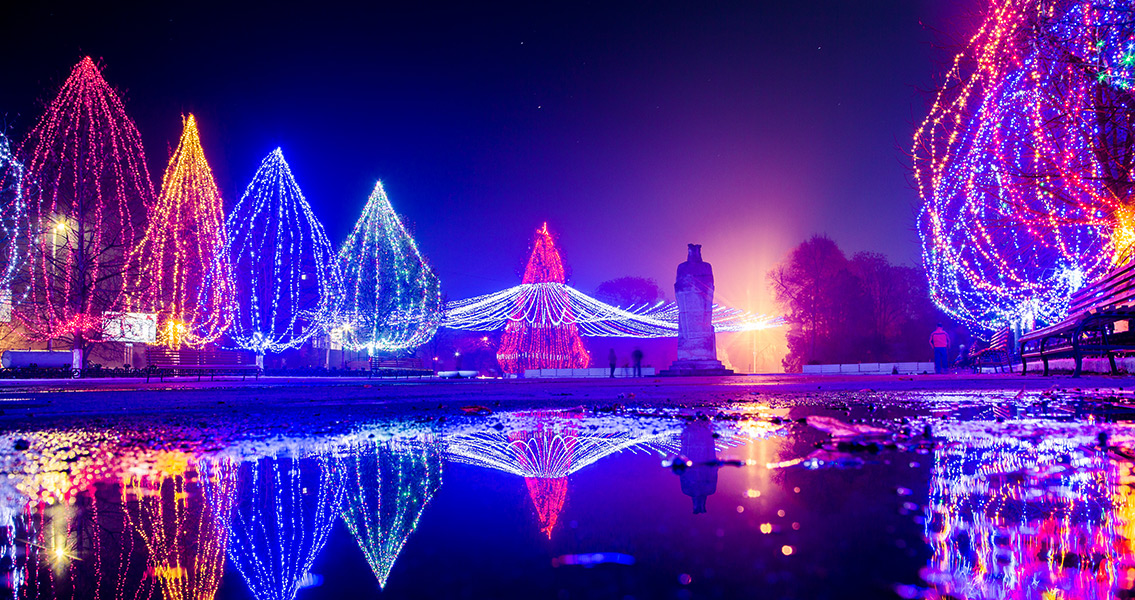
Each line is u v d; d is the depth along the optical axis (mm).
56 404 8141
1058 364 16594
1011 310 22031
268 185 36094
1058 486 1766
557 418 4707
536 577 1051
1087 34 5977
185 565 1178
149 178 28656
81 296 25844
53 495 1949
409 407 6586
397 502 1757
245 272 34750
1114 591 932
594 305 47188
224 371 30047
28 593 1018
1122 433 3150
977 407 5184
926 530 1309
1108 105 5926
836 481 1875
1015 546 1175
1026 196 6816
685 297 28734
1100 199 6172
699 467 2209
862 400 6383
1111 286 11820
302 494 1911
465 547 1265
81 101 26703
